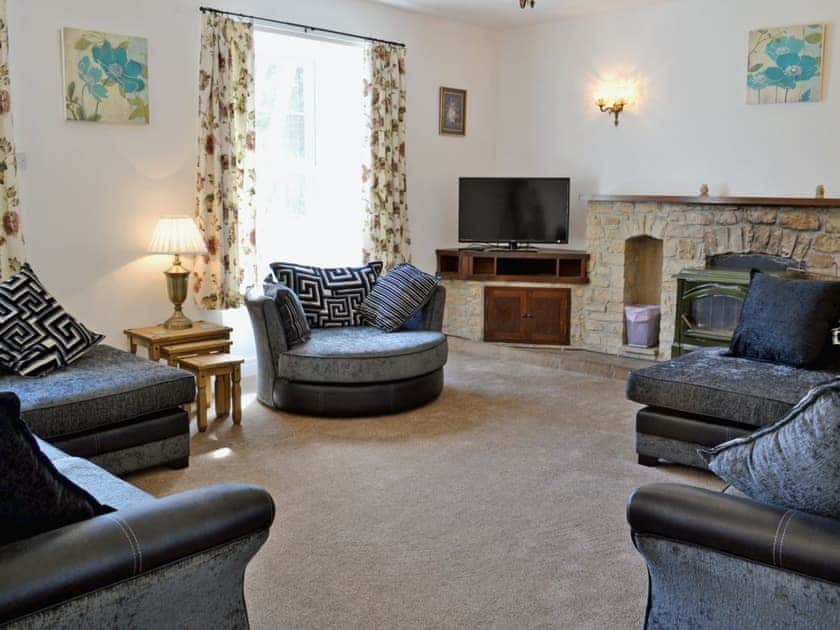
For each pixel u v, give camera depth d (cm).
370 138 596
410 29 634
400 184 625
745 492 192
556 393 502
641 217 600
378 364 439
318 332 484
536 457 380
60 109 440
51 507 164
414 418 443
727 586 181
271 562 271
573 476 355
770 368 370
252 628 230
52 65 434
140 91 470
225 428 422
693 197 562
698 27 589
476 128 706
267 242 577
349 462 371
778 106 558
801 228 527
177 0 482
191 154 500
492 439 407
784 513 175
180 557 175
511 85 708
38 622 155
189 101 495
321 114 601
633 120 634
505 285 650
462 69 686
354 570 266
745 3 564
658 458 365
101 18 451
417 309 493
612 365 573
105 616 165
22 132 427
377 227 607
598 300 631
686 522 181
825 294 375
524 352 629
